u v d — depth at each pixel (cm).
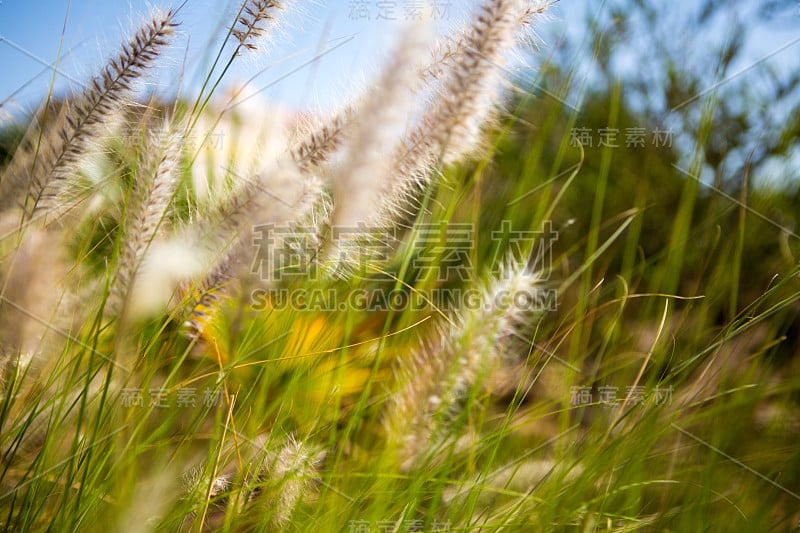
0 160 64
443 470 63
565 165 106
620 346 77
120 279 61
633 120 110
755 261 91
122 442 61
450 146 66
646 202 104
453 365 62
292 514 64
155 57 64
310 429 65
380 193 67
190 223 66
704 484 67
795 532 67
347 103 66
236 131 73
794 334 79
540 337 72
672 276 77
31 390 64
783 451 71
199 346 71
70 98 64
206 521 64
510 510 65
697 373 73
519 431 75
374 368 65
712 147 101
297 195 65
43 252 62
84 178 66
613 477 68
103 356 60
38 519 61
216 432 63
